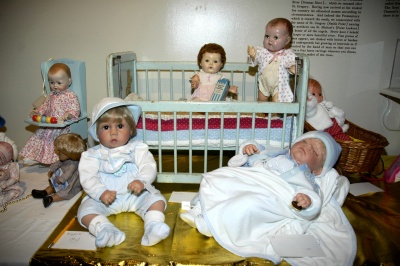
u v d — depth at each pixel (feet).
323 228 5.55
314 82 8.21
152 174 5.91
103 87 9.41
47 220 5.85
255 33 8.96
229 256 4.95
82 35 9.01
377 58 9.14
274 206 5.33
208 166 8.48
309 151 5.92
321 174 6.12
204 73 8.32
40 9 8.81
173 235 5.45
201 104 6.07
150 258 4.85
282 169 5.89
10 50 9.12
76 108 7.92
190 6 8.79
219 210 5.30
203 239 5.36
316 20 8.85
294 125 6.56
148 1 8.76
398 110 9.45
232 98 9.42
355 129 8.75
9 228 5.57
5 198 6.41
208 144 6.78
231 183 5.65
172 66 8.87
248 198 5.20
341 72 9.26
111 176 6.03
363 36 8.97
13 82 9.41
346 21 8.85
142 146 6.23
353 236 5.38
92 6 8.80
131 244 5.19
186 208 6.26
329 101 8.66
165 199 6.03
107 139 5.93
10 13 8.84
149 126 6.64
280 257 4.87
